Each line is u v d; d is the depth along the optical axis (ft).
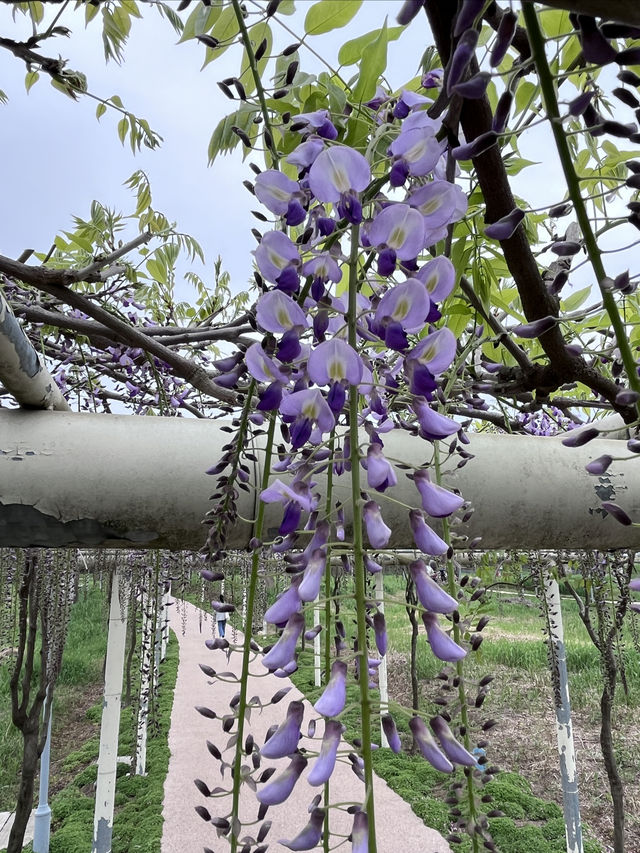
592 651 46.24
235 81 3.99
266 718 30.09
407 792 24.21
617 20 1.81
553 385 5.56
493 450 5.84
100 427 5.30
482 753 4.86
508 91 2.59
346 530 4.95
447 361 3.39
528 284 4.33
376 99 4.96
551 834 22.41
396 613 59.36
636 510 5.94
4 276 9.17
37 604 15.02
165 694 40.70
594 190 5.75
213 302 13.83
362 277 3.65
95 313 6.95
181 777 27.68
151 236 7.25
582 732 33.04
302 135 3.79
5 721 35.01
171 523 5.24
